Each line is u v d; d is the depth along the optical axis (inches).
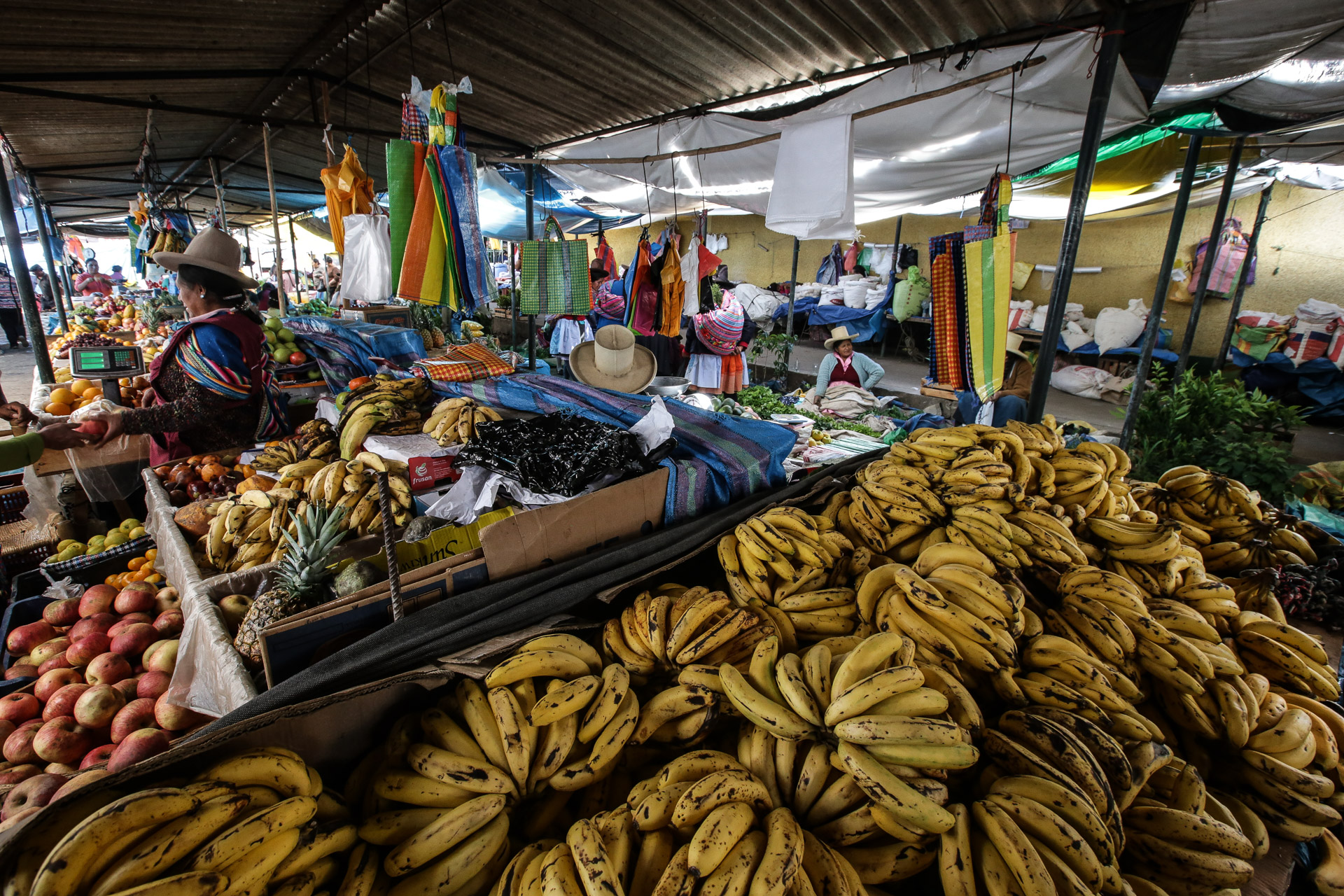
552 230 218.1
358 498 96.6
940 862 50.7
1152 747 64.0
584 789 64.1
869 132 176.7
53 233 543.5
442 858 51.2
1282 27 128.8
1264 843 70.7
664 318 246.4
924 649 68.4
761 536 84.8
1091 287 448.8
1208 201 359.6
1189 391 230.7
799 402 297.7
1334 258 356.2
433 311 331.9
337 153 320.5
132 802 40.2
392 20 160.7
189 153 343.3
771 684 64.4
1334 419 345.1
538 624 72.6
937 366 151.9
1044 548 82.9
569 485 90.4
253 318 137.9
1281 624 92.4
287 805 46.3
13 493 148.3
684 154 197.6
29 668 91.7
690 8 143.3
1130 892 52.0
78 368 142.0
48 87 193.8
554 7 147.4
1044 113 160.2
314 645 65.6
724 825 49.1
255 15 159.0
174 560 97.3
